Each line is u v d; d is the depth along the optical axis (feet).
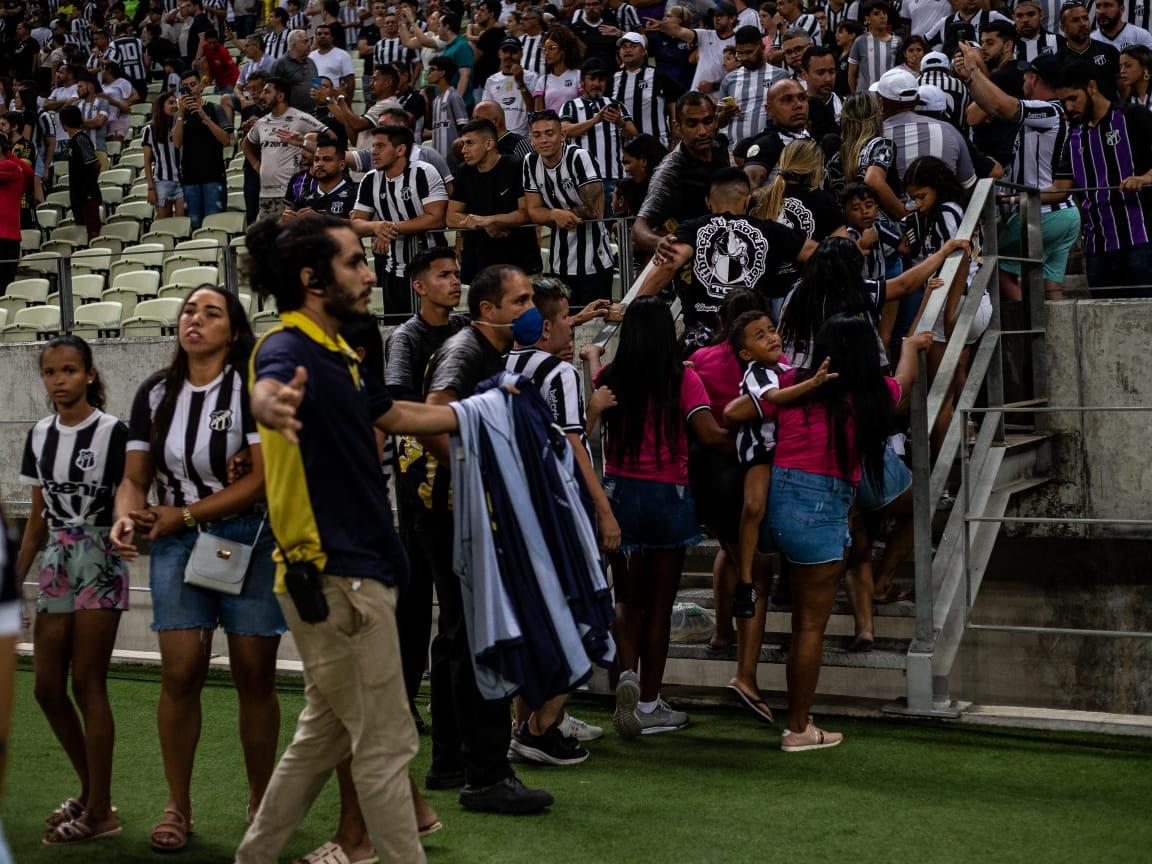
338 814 22.50
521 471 19.44
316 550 16.39
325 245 16.47
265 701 20.62
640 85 48.03
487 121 36.78
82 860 20.71
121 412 42.16
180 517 19.81
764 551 25.12
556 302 24.04
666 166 32.81
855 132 33.65
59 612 21.61
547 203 36.17
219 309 20.04
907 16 53.72
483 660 19.22
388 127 37.65
